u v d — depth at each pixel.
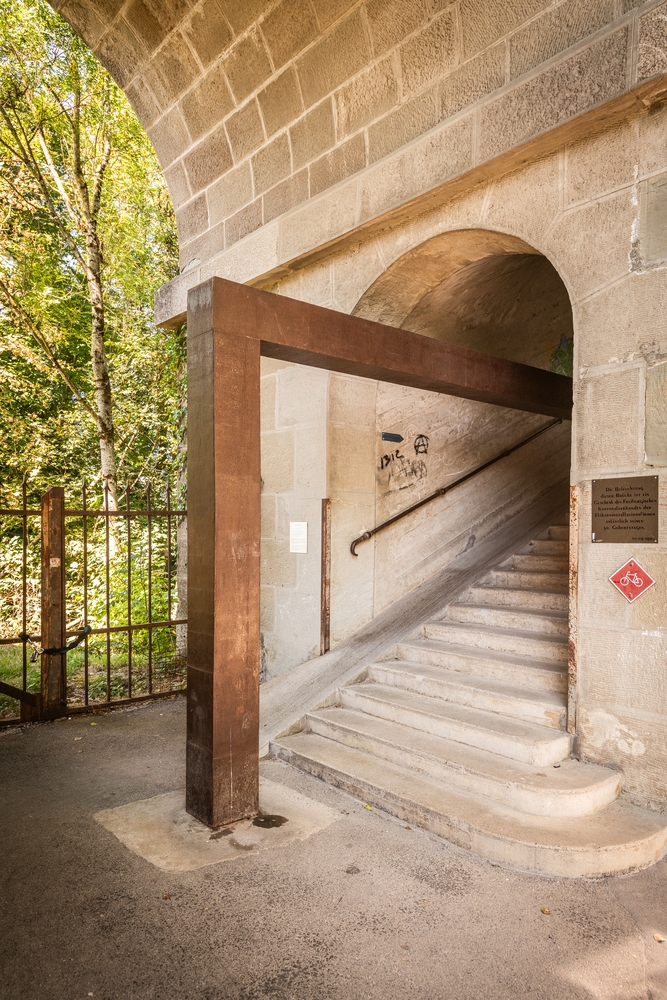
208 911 2.57
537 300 6.50
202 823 3.30
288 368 5.88
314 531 5.56
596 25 3.39
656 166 3.25
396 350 3.67
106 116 10.42
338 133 5.01
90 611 9.18
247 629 3.29
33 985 2.17
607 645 3.41
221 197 6.30
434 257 4.73
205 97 5.95
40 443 11.46
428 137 4.21
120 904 2.62
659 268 3.24
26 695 5.09
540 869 2.85
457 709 4.06
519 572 5.45
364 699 4.42
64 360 12.02
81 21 6.23
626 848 2.88
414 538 6.19
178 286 6.95
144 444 12.57
